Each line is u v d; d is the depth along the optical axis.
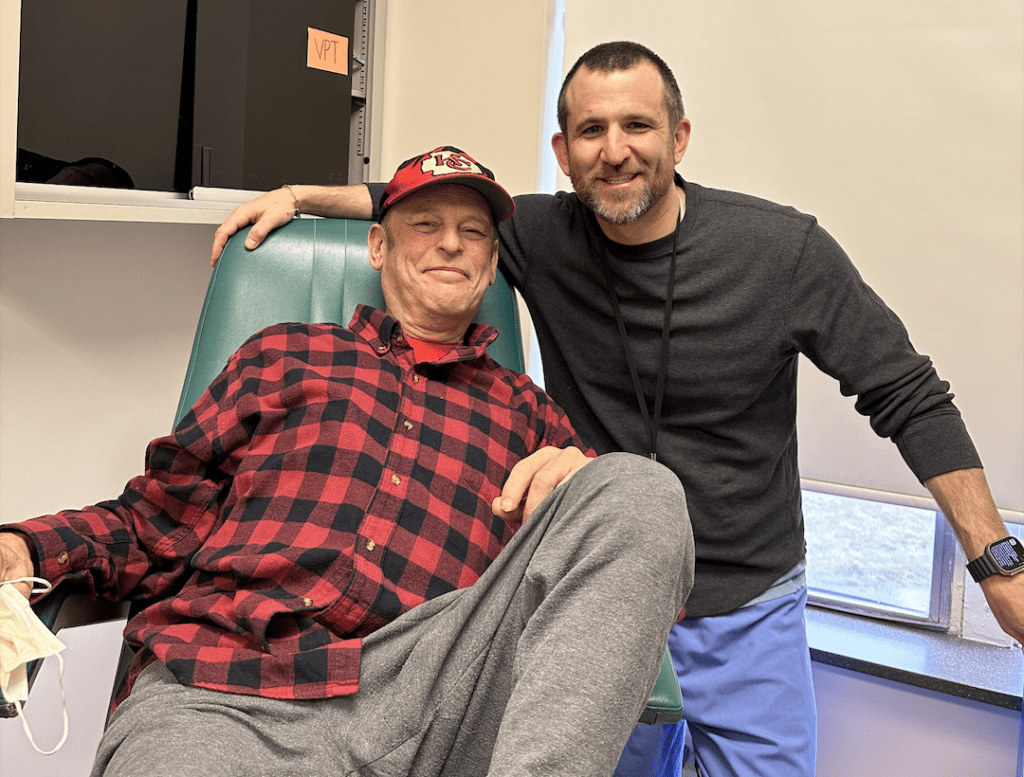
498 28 2.08
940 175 1.69
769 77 1.80
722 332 1.42
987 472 1.70
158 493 1.18
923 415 1.37
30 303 1.65
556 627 0.83
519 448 1.30
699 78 1.87
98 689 1.79
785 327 1.41
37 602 1.03
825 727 1.83
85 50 1.45
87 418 1.77
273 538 1.11
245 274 1.46
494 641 0.96
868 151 1.74
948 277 1.70
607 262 1.45
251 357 1.27
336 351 1.28
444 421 1.25
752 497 1.48
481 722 0.97
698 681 1.49
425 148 2.20
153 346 1.88
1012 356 1.66
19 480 1.67
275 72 1.74
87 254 1.73
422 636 1.00
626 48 1.36
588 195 1.38
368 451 1.19
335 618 1.07
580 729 0.77
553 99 2.09
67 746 1.75
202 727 0.92
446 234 1.31
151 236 1.85
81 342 1.74
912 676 1.71
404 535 1.14
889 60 1.70
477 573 1.18
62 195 1.41
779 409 1.50
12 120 1.29
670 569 0.87
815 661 1.82
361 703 0.99
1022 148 1.62
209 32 1.62
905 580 1.96
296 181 1.81
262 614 1.02
